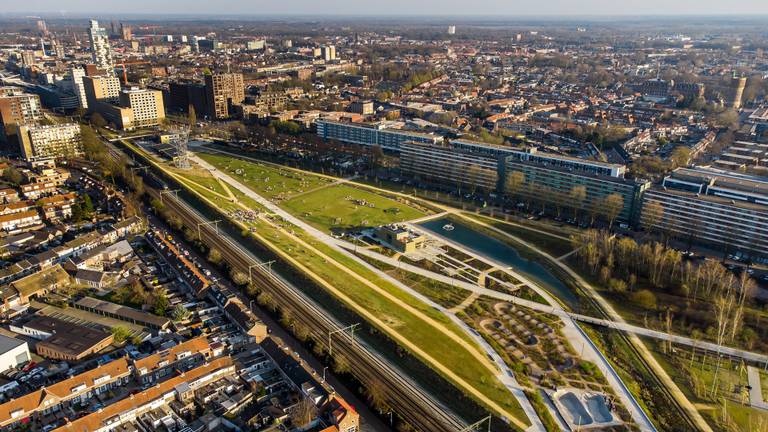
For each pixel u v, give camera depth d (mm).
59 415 193125
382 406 198000
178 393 199500
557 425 192250
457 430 189375
